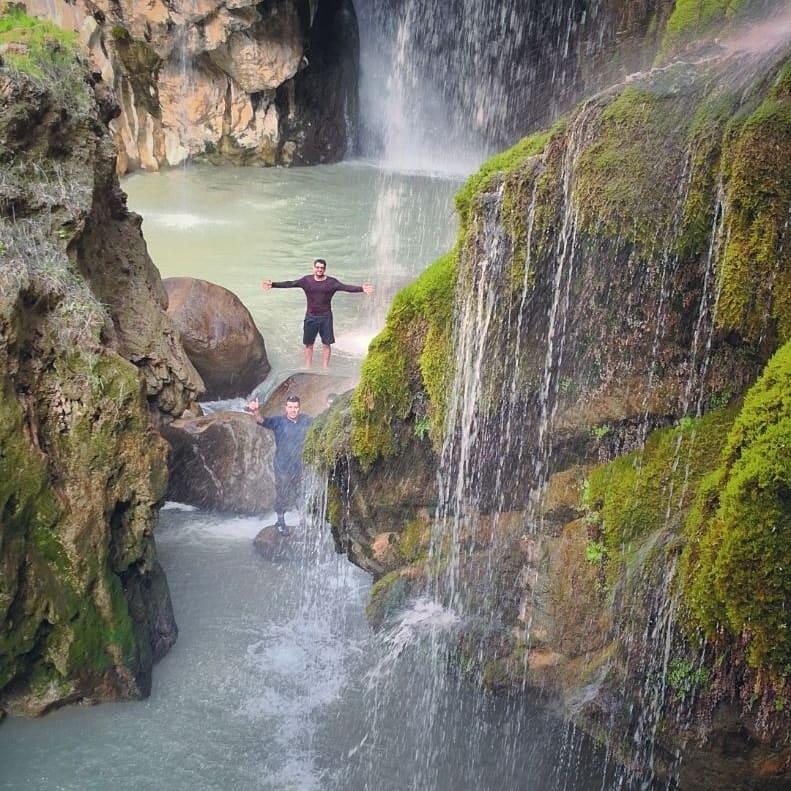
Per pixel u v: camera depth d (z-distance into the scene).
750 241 4.85
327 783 5.71
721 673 4.50
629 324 5.43
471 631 5.81
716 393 5.19
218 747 5.97
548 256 5.61
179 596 7.34
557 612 5.38
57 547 5.83
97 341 6.15
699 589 4.47
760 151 4.80
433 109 20.52
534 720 5.64
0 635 5.61
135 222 8.23
